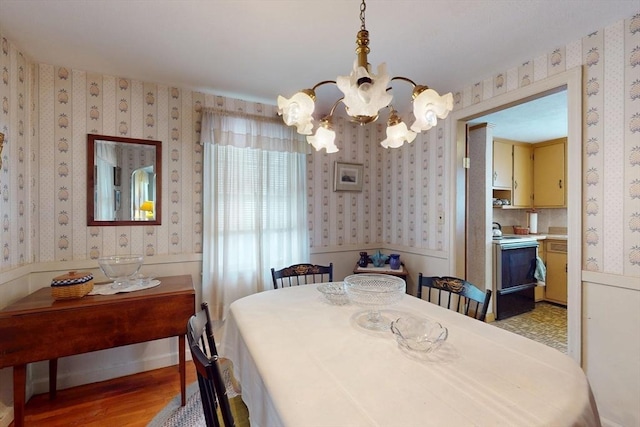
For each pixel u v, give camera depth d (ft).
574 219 5.75
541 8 4.84
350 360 3.25
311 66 6.81
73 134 6.99
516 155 13.43
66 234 6.93
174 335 6.23
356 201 10.71
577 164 5.69
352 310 4.90
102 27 5.37
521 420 2.30
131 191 7.52
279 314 4.72
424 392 2.66
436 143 8.93
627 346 5.13
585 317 5.65
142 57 6.45
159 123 7.79
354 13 4.96
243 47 6.04
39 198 6.68
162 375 7.38
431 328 4.08
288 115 4.04
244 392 3.81
